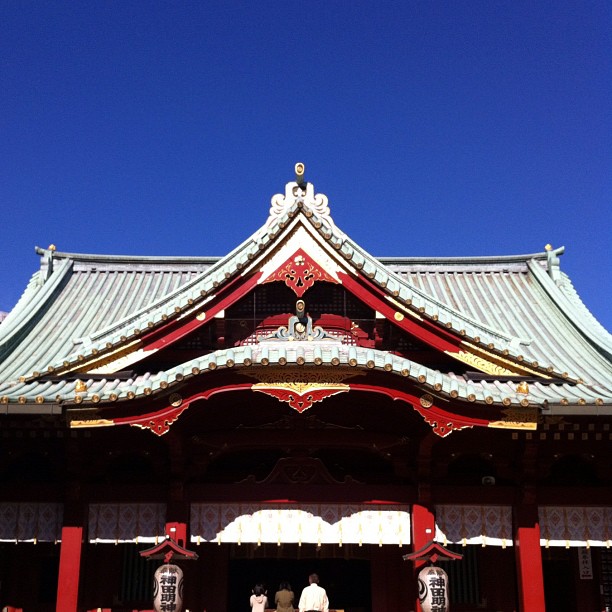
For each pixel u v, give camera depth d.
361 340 15.04
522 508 14.04
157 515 14.21
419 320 14.04
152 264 21.98
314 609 13.06
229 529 14.03
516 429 12.67
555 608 15.18
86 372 14.00
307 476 14.31
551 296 19.48
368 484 14.26
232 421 14.18
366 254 14.62
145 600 14.92
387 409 13.62
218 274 13.98
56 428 13.87
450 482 14.62
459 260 21.92
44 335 17.58
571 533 14.17
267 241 13.99
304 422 14.30
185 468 14.20
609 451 14.38
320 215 14.25
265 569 16.52
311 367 12.38
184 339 14.59
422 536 13.73
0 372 15.38
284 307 15.08
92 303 19.53
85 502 14.14
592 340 16.98
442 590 12.56
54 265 21.64
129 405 12.48
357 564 16.56
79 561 13.68
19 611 14.93
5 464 14.47
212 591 15.14
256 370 12.39
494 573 14.95
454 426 12.52
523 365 14.06
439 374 12.53
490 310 19.41
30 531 14.16
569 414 13.02
